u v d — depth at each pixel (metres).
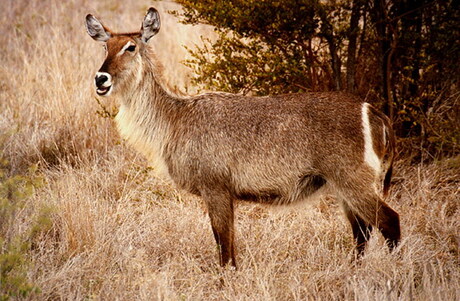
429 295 9.02
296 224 11.95
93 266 10.25
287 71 12.77
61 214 11.28
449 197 12.29
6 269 9.01
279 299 9.48
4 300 8.57
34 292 9.09
